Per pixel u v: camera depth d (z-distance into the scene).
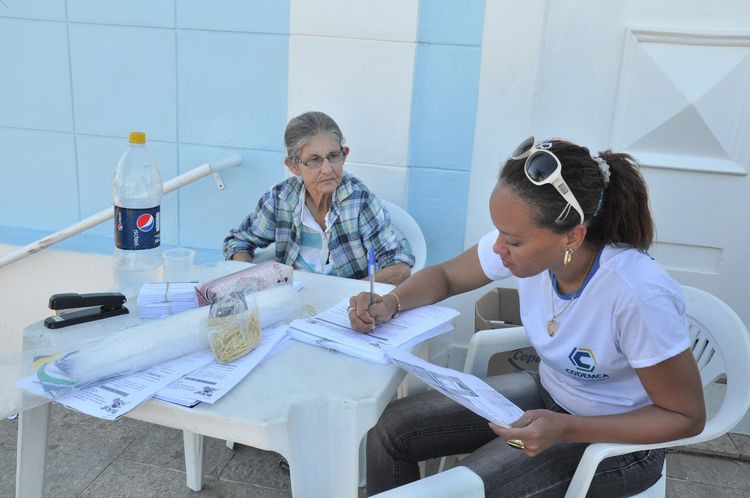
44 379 1.12
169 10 2.54
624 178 1.25
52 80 2.70
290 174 2.64
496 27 2.34
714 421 1.36
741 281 2.48
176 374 1.19
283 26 2.48
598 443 1.24
